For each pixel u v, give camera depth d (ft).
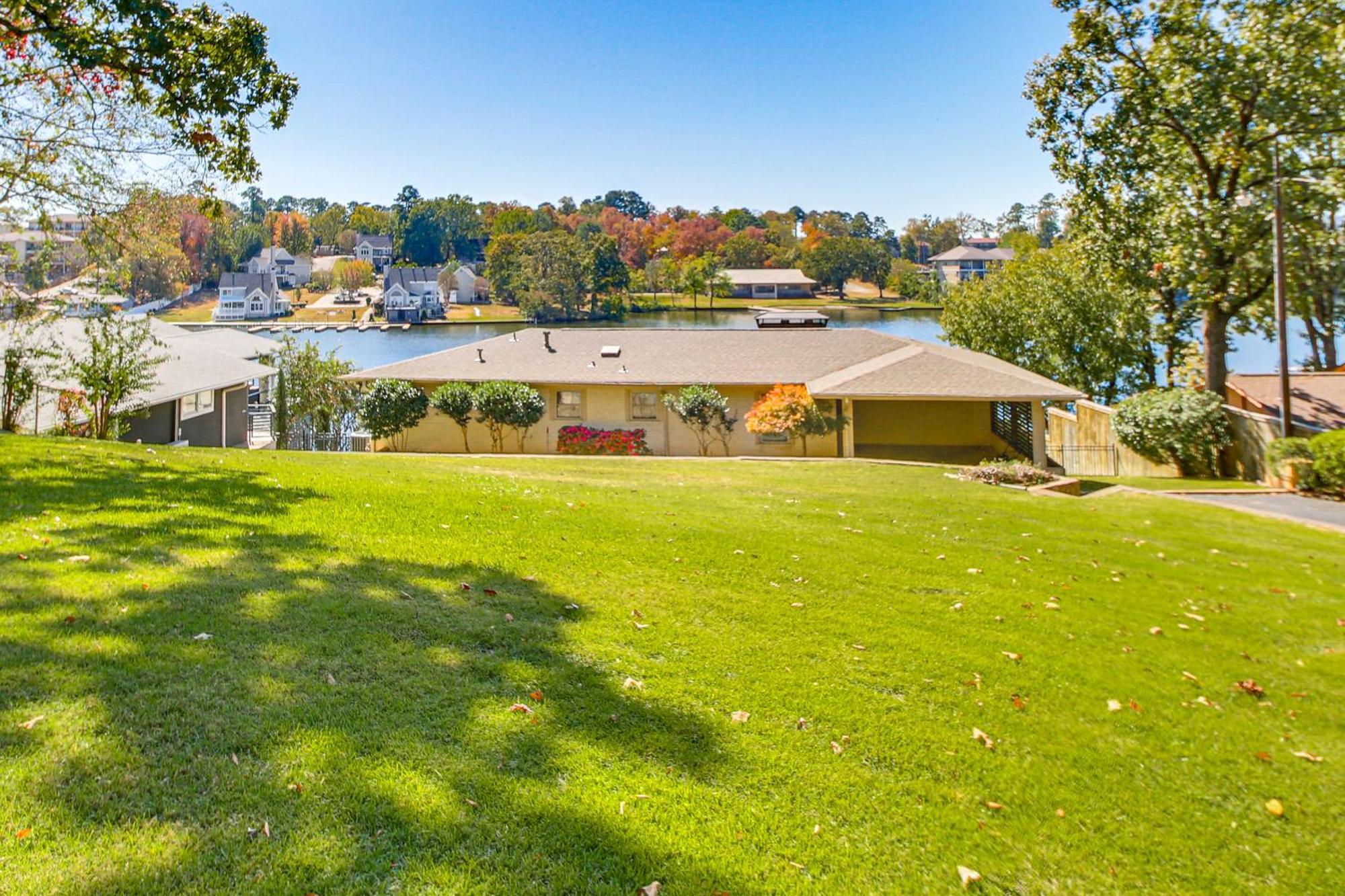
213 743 10.77
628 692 14.38
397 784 10.53
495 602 17.94
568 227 417.08
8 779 9.39
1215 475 60.59
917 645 18.57
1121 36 62.23
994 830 11.78
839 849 10.85
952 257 382.01
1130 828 12.26
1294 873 11.48
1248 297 65.62
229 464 33.55
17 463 27.55
